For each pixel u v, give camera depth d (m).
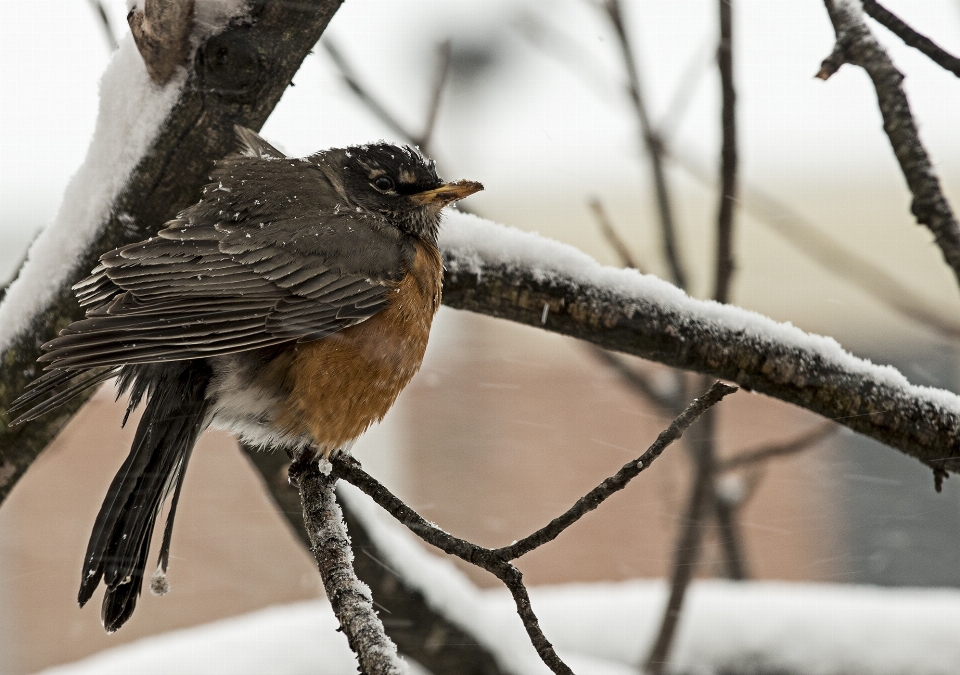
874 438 7.82
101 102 7.65
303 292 7.67
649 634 10.75
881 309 13.52
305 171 8.48
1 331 7.67
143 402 8.45
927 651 10.13
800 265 14.32
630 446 14.77
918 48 7.44
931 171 7.37
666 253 10.55
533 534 6.15
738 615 10.63
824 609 10.56
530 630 5.95
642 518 14.73
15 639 12.88
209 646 10.11
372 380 7.95
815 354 7.84
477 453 15.14
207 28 7.06
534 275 8.09
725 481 12.42
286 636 10.12
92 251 7.68
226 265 7.50
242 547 13.62
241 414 7.70
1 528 12.89
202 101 7.27
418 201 8.60
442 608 9.31
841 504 13.75
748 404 14.48
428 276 8.23
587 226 14.01
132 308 7.00
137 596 6.85
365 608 6.14
